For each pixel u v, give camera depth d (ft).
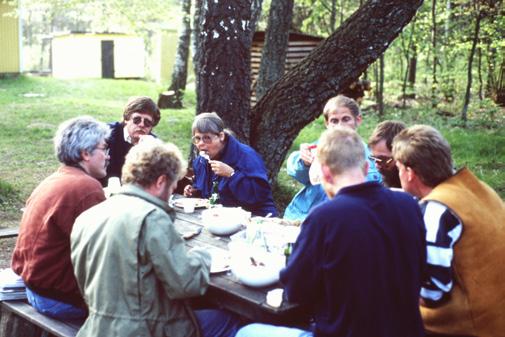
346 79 20.06
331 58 19.95
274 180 20.94
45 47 110.63
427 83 60.80
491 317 9.05
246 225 12.26
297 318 9.73
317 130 41.63
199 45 20.27
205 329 10.33
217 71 20.06
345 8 61.31
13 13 64.18
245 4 19.90
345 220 8.03
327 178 8.73
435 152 9.34
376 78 52.65
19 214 23.39
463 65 56.18
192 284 9.21
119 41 84.23
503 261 9.09
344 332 8.15
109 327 9.30
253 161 14.94
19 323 11.91
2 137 37.09
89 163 11.27
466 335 9.19
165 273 9.12
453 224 9.00
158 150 9.64
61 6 65.10
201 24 20.07
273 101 20.62
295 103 20.30
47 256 11.00
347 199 8.18
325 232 8.11
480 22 48.06
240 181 14.65
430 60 57.93
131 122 15.26
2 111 45.88
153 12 76.54
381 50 19.77
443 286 8.95
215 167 14.42
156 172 9.53
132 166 9.61
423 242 8.48
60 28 120.98
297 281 8.37
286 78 20.66
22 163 31.22
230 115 20.22
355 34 19.74
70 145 11.16
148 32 89.71
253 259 10.09
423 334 8.51
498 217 9.32
